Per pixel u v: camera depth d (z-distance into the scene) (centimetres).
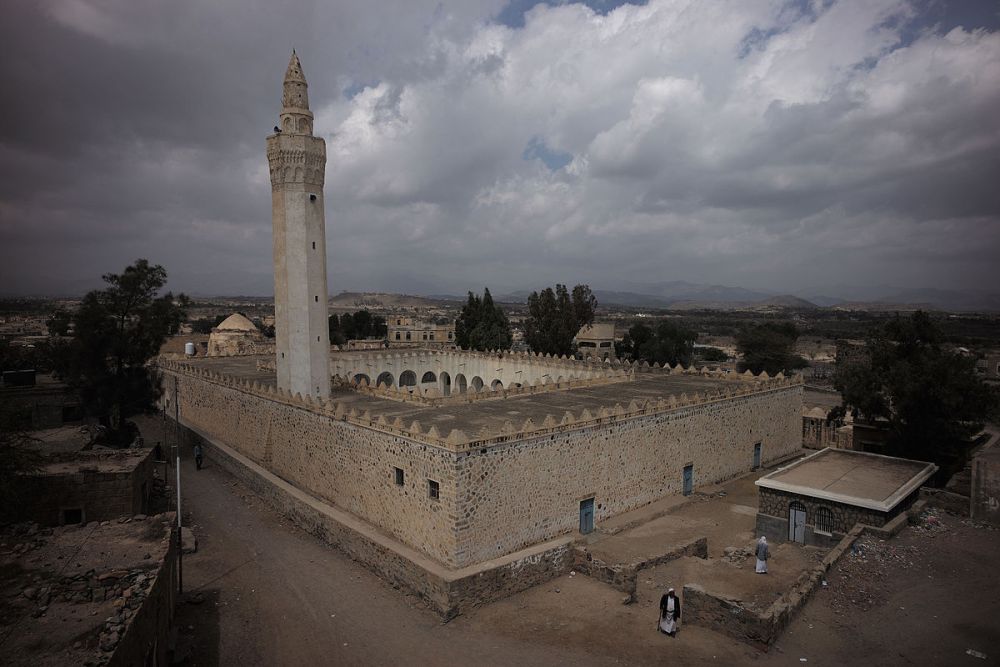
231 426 5094
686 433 4044
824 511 3098
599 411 3419
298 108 4250
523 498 2933
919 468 3628
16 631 1634
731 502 3953
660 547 3083
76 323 5362
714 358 13712
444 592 2464
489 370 7194
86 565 2045
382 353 7269
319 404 3738
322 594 2702
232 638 2336
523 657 2175
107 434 5350
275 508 3872
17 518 2700
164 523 2458
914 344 4362
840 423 5384
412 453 2891
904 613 2245
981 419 4228
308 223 4281
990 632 2103
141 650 1738
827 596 2388
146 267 5525
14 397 5341
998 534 2945
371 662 2175
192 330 18462
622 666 2081
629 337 10462
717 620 2244
